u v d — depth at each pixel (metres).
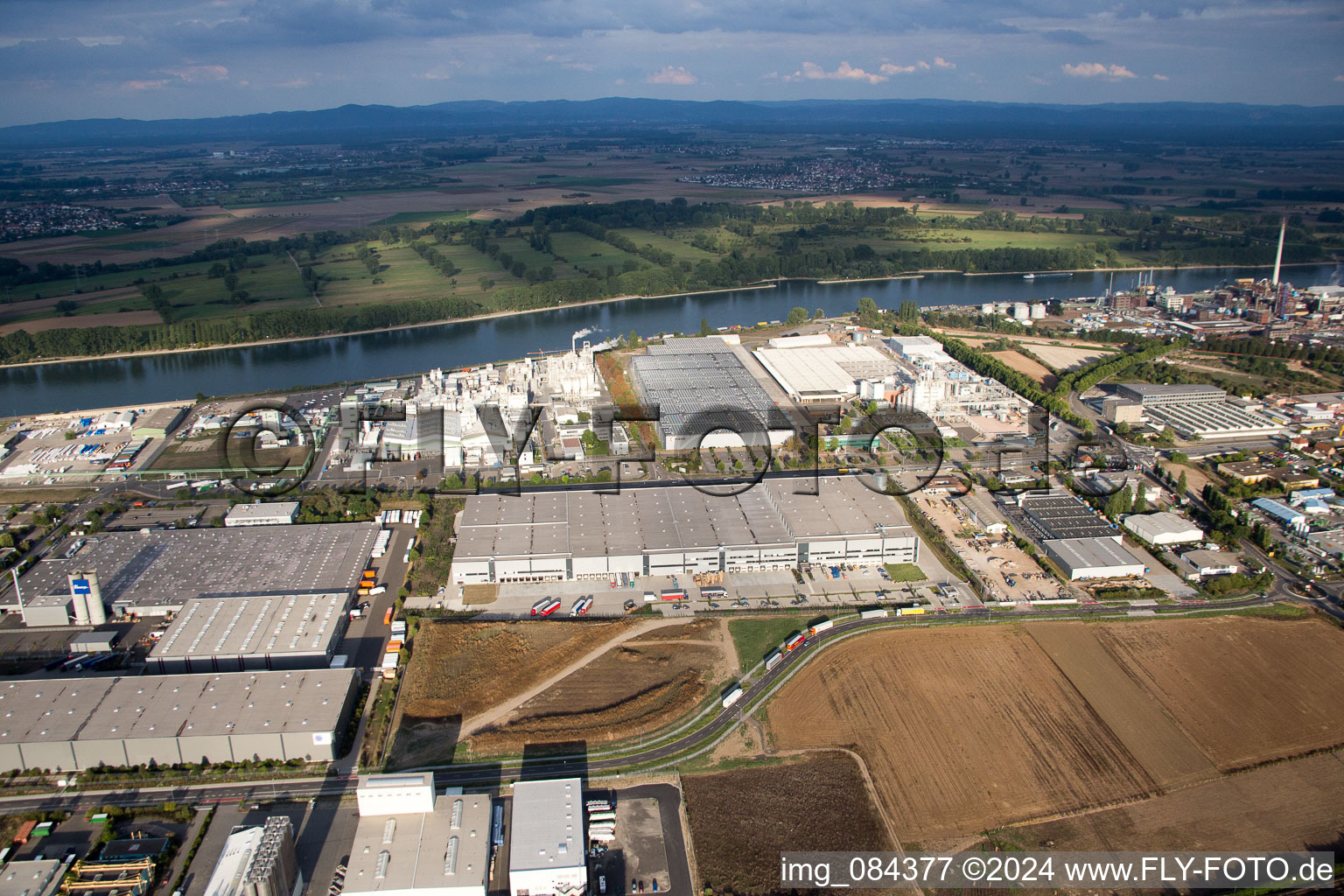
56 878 140.88
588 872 144.12
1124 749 173.00
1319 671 195.75
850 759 170.88
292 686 180.50
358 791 147.75
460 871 137.50
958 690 190.12
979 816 157.50
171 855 146.75
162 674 190.50
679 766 169.00
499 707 185.50
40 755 163.38
